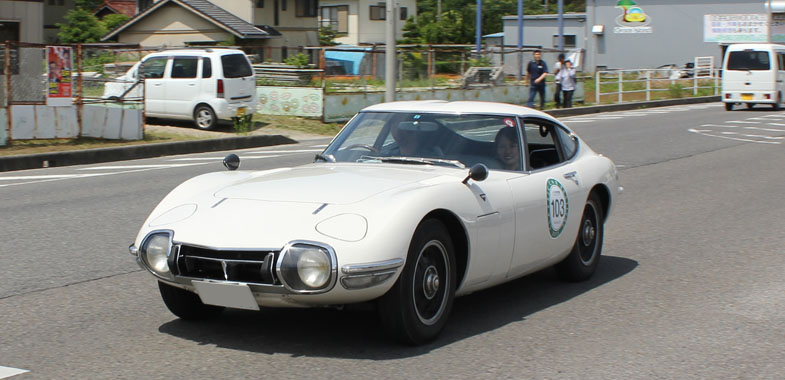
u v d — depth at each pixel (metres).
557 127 6.64
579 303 6.09
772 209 10.50
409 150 5.88
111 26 52.34
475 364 4.66
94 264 7.27
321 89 23.03
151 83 20.94
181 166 15.27
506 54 29.91
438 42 65.19
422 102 6.41
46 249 7.87
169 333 5.27
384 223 4.56
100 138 17.84
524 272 5.88
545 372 4.55
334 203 4.78
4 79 17.14
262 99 23.98
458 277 5.21
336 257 4.38
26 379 4.43
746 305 6.05
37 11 32.47
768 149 17.64
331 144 6.23
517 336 5.23
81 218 9.59
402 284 4.66
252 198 5.00
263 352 4.86
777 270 7.22
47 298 6.15
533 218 5.70
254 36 44.84
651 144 18.56
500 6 82.50
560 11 43.41
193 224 4.79
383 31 66.50
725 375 4.54
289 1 50.78
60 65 17.16
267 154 17.31
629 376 4.50
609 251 8.10
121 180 13.17
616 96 34.81
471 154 5.80
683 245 8.37
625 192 11.93
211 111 20.41
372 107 6.39
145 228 4.98
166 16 45.81
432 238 4.86
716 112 30.61
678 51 54.81
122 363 4.68
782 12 51.50
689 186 12.48
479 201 5.20
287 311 5.74
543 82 27.95
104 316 5.68
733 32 53.22
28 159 15.12
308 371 4.53
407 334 4.79
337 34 65.75
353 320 5.50
